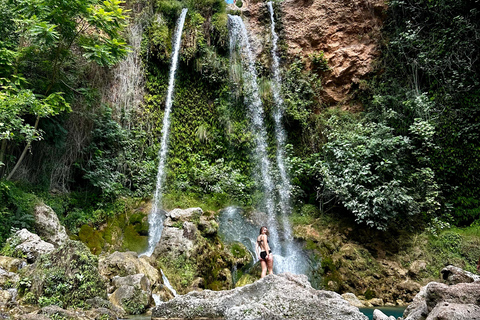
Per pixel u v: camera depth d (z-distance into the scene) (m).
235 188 12.89
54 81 9.38
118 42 9.37
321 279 10.24
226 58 15.36
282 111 14.50
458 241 10.61
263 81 15.30
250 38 16.33
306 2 16.33
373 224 10.97
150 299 6.82
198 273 8.63
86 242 9.61
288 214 12.87
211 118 14.36
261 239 7.69
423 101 12.27
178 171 13.08
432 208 11.41
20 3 8.23
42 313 4.91
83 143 11.27
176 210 9.78
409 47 13.56
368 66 14.46
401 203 10.80
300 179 13.66
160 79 14.01
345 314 5.21
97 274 6.23
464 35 12.37
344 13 15.41
